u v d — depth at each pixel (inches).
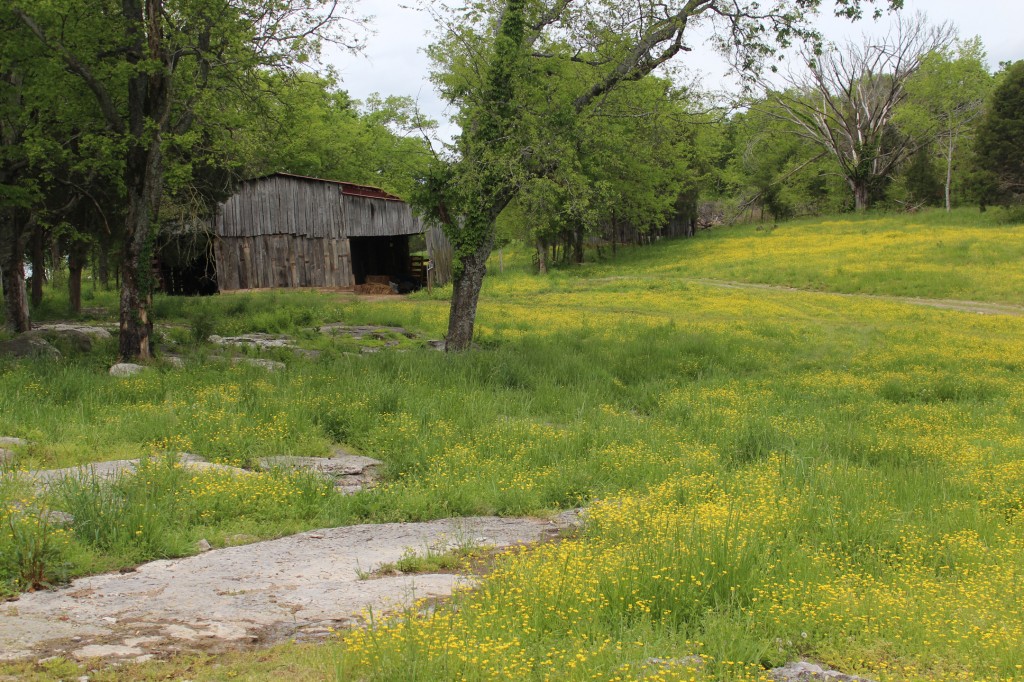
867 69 2733.8
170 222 1376.7
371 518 344.5
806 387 702.5
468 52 835.4
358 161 2236.7
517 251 2694.4
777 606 215.6
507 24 802.2
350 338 932.0
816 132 2839.6
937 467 419.5
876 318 1174.3
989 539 302.4
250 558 282.4
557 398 604.7
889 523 314.2
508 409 556.1
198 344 841.5
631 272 1910.7
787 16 816.9
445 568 275.1
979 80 2650.1
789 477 384.2
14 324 893.8
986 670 185.8
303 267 1611.7
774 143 2898.6
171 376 588.4
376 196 1676.9
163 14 725.3
